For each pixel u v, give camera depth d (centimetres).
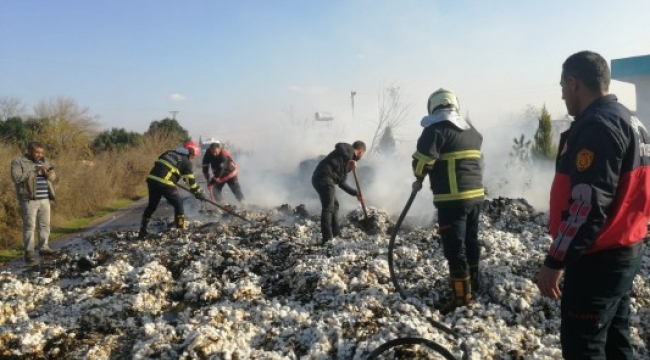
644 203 278
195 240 859
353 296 486
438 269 548
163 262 694
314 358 387
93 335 471
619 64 1245
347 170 765
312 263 577
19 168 859
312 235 821
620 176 274
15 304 563
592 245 279
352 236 785
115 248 868
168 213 1371
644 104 1245
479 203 466
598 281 282
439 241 668
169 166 948
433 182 465
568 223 269
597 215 262
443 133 452
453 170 454
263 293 551
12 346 448
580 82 291
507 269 501
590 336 286
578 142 274
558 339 398
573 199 270
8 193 1039
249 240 809
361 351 380
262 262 653
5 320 534
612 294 283
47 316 522
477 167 464
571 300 290
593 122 271
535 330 419
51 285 685
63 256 867
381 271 533
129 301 535
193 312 500
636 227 279
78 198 1448
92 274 693
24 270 804
